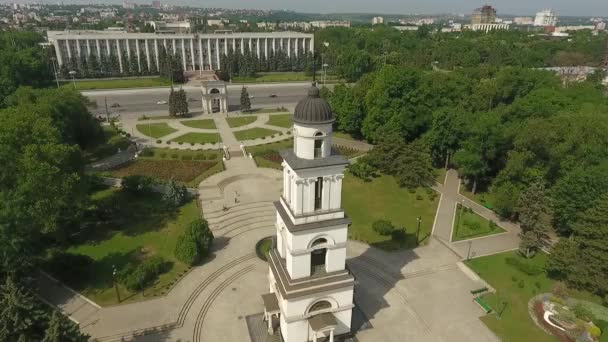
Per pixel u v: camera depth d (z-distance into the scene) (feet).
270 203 249.75
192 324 159.12
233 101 498.28
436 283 186.19
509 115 295.07
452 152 299.38
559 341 155.12
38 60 526.98
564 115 253.03
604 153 222.48
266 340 151.02
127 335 152.97
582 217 183.21
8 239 155.74
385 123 328.29
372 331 157.69
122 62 612.29
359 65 614.75
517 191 229.25
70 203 199.72
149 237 212.23
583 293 181.06
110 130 372.79
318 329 135.95
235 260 196.75
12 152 183.52
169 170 289.94
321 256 141.79
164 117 421.59
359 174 284.61
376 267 195.42
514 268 196.44
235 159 313.73
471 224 230.48
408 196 265.95
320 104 123.34
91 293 172.24
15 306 125.59
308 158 127.03
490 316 167.32
